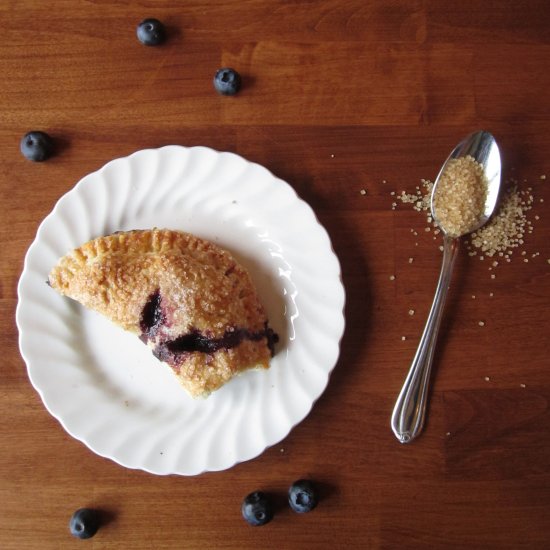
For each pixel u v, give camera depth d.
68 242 0.39
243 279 0.38
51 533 0.39
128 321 0.37
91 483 0.39
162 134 0.41
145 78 0.41
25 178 0.40
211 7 0.41
